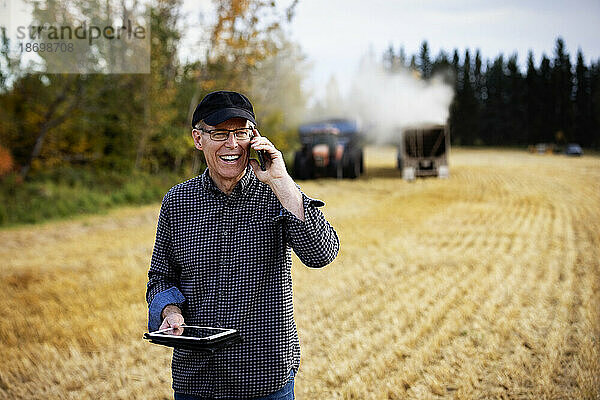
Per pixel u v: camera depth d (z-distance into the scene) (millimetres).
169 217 2377
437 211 16453
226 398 2271
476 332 5762
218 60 23891
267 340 2277
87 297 7445
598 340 5418
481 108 95375
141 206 18906
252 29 23703
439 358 5137
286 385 2330
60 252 11016
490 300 6938
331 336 5742
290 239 2277
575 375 4602
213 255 2295
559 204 18266
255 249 2287
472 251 10320
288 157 30156
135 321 6305
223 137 2238
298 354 2420
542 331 5805
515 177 29594
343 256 9938
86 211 17156
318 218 2246
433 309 6516
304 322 6223
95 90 20875
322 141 26766
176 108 23547
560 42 86562
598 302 6785
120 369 5000
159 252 2402
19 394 4523
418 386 4547
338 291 7539
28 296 7520
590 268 8859
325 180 27141
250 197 2330
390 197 20469
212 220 2314
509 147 83562
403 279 8203
